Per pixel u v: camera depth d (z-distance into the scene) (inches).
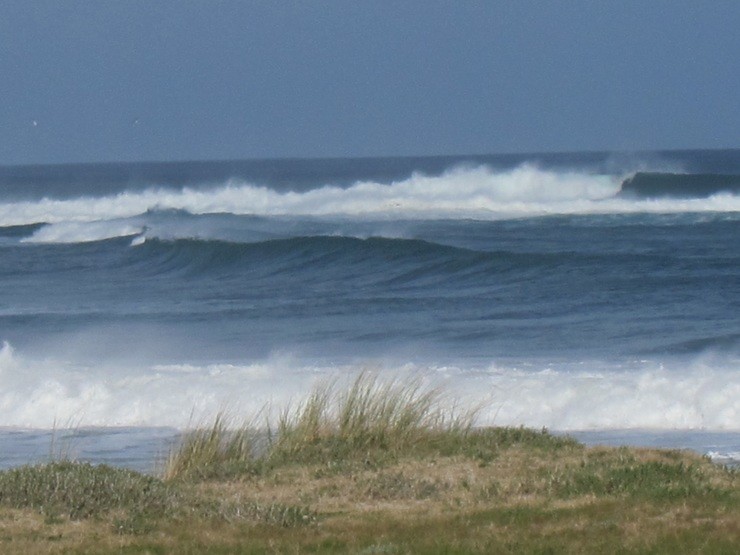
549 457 1578.5
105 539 1129.4
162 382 2393.0
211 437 1660.9
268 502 1347.2
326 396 1854.1
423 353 2802.7
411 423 1731.1
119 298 3978.8
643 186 6889.8
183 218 6299.2
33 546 1093.1
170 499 1318.9
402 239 4707.2
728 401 2166.6
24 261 5088.6
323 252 4793.3
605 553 1008.2
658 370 2440.9
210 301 3838.6
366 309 3563.0
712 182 6845.5
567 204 6643.7
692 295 3661.4
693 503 1229.1
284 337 3093.0
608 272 4217.5
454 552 1029.2
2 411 2268.7
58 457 1852.9
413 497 1378.0
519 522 1171.3
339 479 1475.1
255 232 5526.6
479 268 4451.3
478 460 1568.7
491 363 2605.8
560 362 2618.1
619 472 1423.5
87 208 6840.6
